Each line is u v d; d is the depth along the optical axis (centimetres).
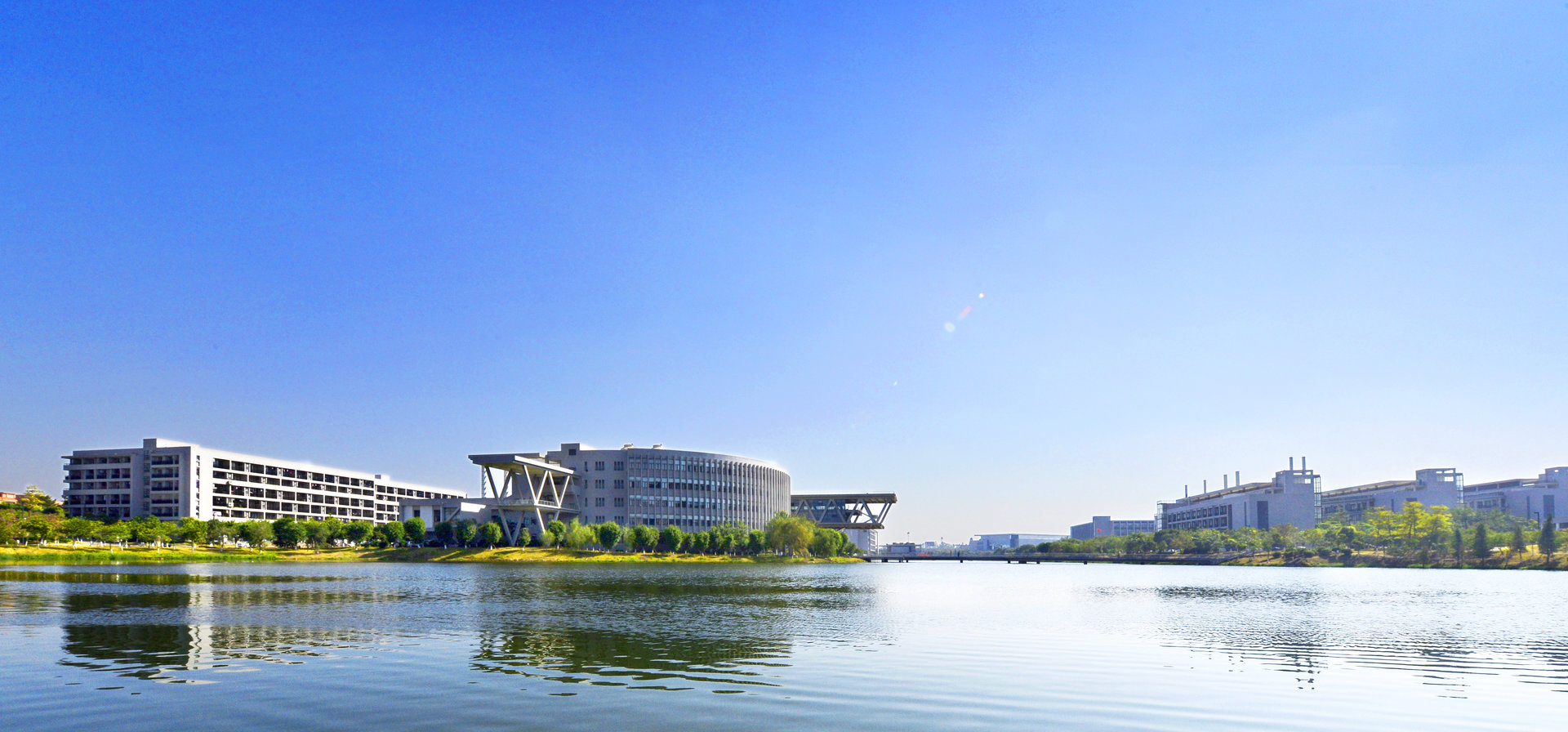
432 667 3853
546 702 3114
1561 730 2827
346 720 2831
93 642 4588
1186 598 9456
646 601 7875
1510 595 10081
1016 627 5812
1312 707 3131
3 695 3191
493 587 10169
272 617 5966
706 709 3008
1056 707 3078
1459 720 2961
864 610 7169
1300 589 11688
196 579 10994
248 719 2838
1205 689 3444
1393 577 16750
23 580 10338
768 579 13788
